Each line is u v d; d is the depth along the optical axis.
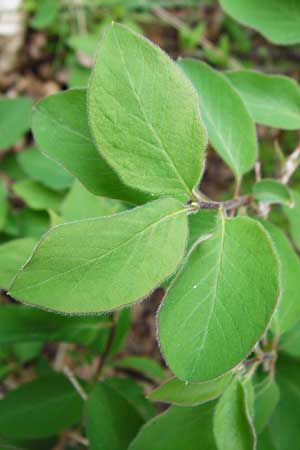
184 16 0.66
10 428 0.31
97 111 0.21
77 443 0.38
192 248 0.23
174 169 0.22
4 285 0.27
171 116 0.22
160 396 0.24
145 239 0.21
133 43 0.21
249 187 0.39
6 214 0.40
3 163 0.46
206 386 0.24
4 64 0.63
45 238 0.20
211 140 0.27
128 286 0.21
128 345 0.53
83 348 0.48
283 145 0.54
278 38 0.30
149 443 0.26
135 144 0.22
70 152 0.24
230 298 0.22
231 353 0.22
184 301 0.22
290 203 0.28
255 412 0.28
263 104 0.30
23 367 0.46
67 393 0.32
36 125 0.25
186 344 0.22
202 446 0.25
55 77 0.63
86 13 0.61
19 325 0.31
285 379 0.29
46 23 0.60
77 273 0.20
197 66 0.27
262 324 0.22
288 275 0.28
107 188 0.24
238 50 0.63
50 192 0.40
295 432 0.29
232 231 0.23
